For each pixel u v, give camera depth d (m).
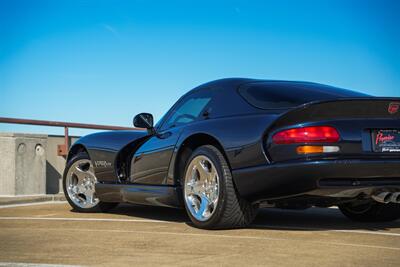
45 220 4.87
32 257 3.02
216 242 3.52
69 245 3.42
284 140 3.77
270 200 3.97
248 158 3.93
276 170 3.77
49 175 8.22
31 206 6.49
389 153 3.83
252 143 3.91
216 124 4.26
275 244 3.44
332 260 2.92
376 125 3.82
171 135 4.74
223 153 4.18
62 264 2.81
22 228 4.29
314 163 3.65
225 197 4.03
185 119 4.77
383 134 3.84
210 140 4.43
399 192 3.89
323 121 3.74
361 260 2.92
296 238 3.70
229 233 3.97
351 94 4.45
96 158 5.57
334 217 5.20
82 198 5.77
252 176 3.90
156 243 3.49
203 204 4.22
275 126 3.85
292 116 3.77
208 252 3.16
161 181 4.80
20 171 7.47
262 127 3.89
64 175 5.88
